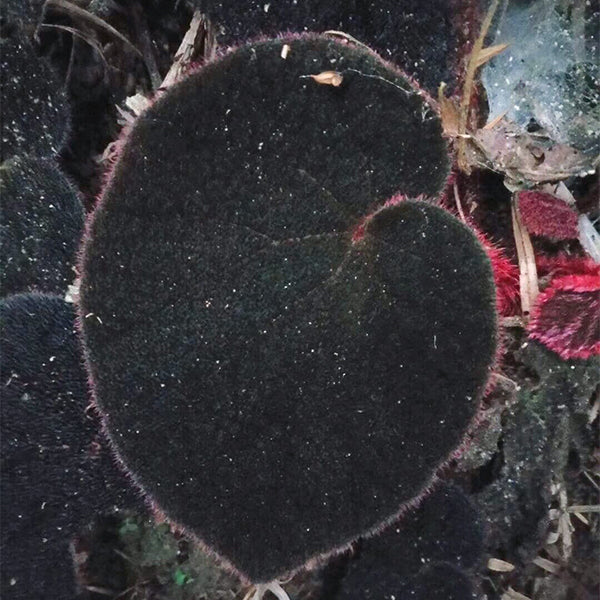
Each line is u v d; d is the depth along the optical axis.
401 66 0.18
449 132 0.17
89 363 0.17
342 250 0.17
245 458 0.17
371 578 0.18
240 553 0.17
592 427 0.19
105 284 0.16
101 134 0.19
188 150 0.16
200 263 0.16
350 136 0.17
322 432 0.17
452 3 0.18
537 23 0.19
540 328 0.18
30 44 0.18
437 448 0.17
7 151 0.18
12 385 0.17
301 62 0.16
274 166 0.16
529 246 0.19
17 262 0.17
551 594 0.19
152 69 0.19
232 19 0.18
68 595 0.17
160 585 0.18
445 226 0.17
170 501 0.17
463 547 0.18
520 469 0.18
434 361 0.17
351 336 0.17
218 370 0.17
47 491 0.17
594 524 0.19
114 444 0.17
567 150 0.18
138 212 0.16
